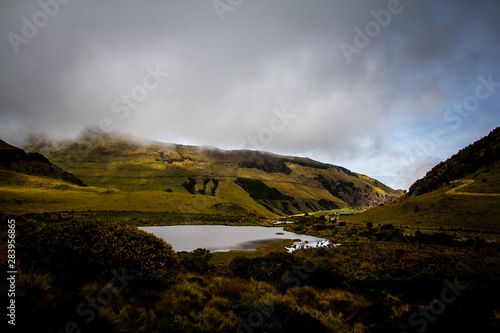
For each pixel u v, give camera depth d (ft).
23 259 29.04
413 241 161.58
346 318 27.73
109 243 32.81
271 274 55.16
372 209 417.90
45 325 16.35
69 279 27.71
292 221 468.75
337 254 112.57
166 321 21.29
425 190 430.20
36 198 346.95
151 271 32.32
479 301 29.12
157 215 369.09
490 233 193.98
